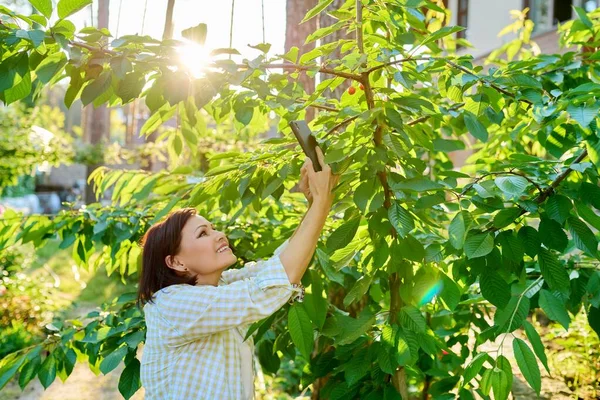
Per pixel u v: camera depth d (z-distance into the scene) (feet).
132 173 9.22
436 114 6.10
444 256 6.34
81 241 9.30
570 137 7.20
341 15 7.12
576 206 6.04
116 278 29.53
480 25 32.48
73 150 45.68
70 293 27.48
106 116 56.03
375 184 6.00
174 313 5.72
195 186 7.18
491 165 9.81
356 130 5.81
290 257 5.68
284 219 9.66
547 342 14.66
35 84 5.88
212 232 6.31
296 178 7.04
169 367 5.75
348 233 6.11
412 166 6.16
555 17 28.35
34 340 18.88
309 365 8.42
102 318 8.46
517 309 6.36
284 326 8.41
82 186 76.64
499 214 6.01
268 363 8.66
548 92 7.59
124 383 7.52
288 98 5.75
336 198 6.48
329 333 7.06
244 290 5.59
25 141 28.96
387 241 6.55
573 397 11.68
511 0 29.99
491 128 10.18
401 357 6.25
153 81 5.94
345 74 6.03
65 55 5.16
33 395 15.52
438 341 7.54
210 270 6.23
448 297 6.34
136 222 9.04
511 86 6.67
